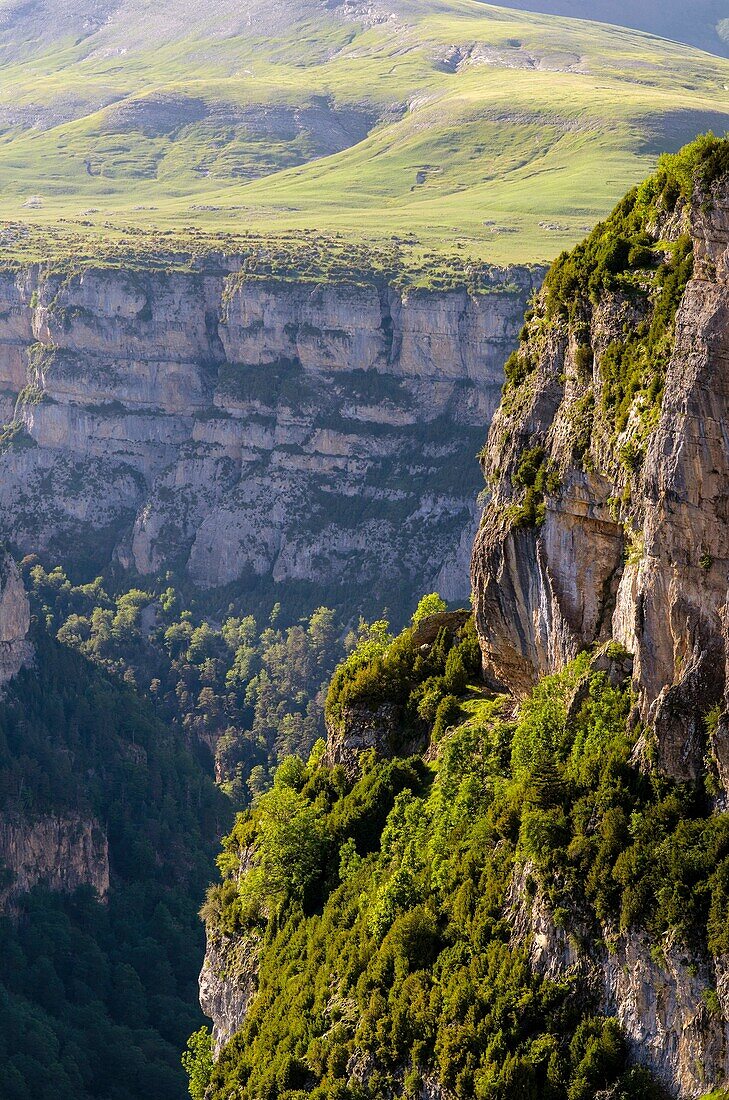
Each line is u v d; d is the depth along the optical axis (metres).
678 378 74.62
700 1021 69.50
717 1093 67.69
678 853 72.19
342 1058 85.00
